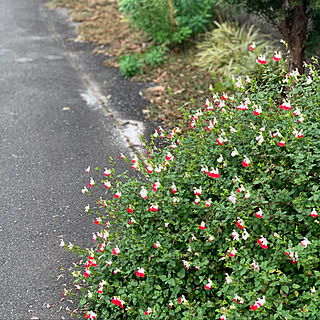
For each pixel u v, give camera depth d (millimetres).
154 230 3180
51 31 9945
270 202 2881
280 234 2791
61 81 7391
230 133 3350
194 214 3168
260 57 3619
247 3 5121
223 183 3127
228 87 5277
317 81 3459
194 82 6508
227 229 2939
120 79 7215
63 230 4086
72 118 6156
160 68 7234
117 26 9484
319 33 4809
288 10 4805
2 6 12352
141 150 5176
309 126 3100
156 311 2828
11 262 3773
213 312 2816
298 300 2574
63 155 5289
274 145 3133
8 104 6676
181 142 3605
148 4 7484
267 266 2713
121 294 3041
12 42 9391
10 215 4344
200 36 7762
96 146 5410
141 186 3428
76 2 11758
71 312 3266
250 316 2592
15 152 5430
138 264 3088
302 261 2539
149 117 5895
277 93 3590
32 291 3479
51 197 4559
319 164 2887
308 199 2703
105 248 3188
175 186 3121
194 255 2986
